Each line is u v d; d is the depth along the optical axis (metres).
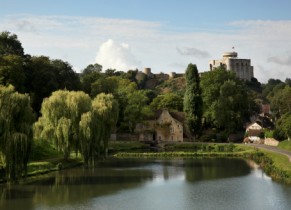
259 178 74.19
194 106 150.00
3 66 114.31
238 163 97.00
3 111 61.12
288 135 117.75
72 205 55.31
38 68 132.75
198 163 97.94
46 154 93.88
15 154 60.66
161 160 104.19
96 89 159.00
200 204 55.53
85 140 80.06
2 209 53.19
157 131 162.62
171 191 63.88
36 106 126.06
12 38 139.75
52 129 80.75
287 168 75.50
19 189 65.06
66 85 140.00
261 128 155.88
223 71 163.38
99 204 55.78
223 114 148.00
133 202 56.88
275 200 56.72
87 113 81.19
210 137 153.00
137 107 152.62
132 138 160.50
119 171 84.38
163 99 184.38
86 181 72.31
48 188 65.94
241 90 155.62
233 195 60.34
